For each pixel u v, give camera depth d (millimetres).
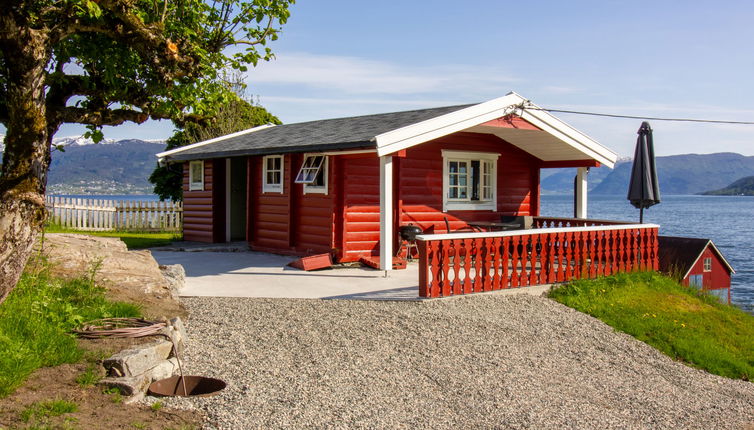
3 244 5238
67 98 8219
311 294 10125
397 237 14398
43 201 5512
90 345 5957
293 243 15273
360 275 12180
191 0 8586
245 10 8773
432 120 12133
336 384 6242
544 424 5883
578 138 14812
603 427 6039
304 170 14531
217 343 7203
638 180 15305
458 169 15695
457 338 8125
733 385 8195
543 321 9383
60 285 7352
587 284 11391
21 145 5383
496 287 10664
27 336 5734
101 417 4742
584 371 7695
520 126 13781
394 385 6406
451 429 5535
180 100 8758
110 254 9141
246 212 17562
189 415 5102
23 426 4359
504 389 6656
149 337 6402
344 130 14406
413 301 9656
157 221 26141
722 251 55062
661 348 9242
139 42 7000
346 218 13672
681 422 6523
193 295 9836
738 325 11000
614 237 12414
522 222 14828
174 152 18969
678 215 128500
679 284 12883
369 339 7738
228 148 16516
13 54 5234
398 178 14414
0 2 5086
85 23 6785
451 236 10070
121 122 8500
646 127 15367
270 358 6820
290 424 5180
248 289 10523
